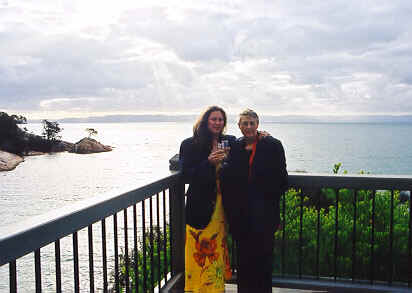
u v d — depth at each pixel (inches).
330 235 143.1
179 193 112.0
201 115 98.4
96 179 3695.9
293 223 151.3
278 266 145.8
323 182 100.7
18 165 4507.9
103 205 64.4
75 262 57.7
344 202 175.5
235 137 99.5
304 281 108.2
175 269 114.1
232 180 93.4
